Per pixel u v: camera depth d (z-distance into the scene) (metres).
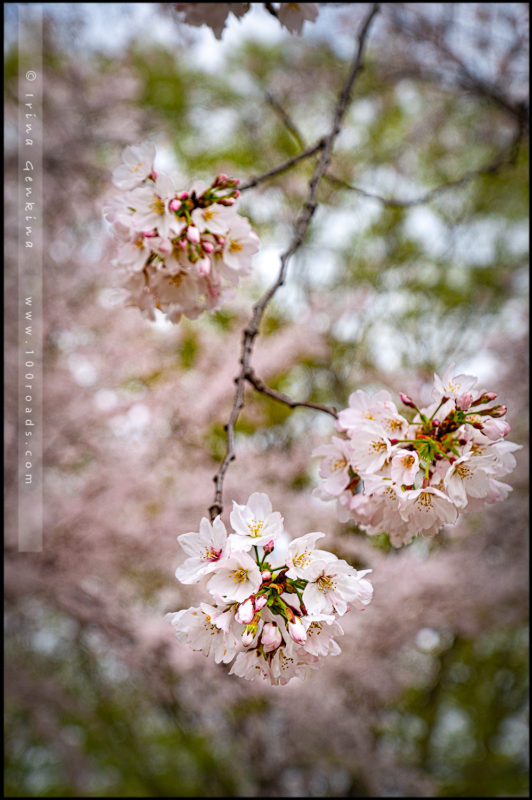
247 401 6.21
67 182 5.86
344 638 5.19
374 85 7.12
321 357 7.34
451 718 8.83
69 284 5.53
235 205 1.72
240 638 1.24
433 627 6.02
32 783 7.33
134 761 7.26
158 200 1.69
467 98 6.36
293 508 5.71
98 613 4.85
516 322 7.27
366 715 6.03
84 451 5.39
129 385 6.09
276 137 7.98
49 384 5.19
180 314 1.92
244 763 6.44
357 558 5.72
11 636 5.91
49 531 4.90
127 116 6.54
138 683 5.68
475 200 8.64
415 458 1.42
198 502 5.35
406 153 8.26
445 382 1.53
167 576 5.23
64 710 5.86
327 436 6.49
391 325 8.20
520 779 7.60
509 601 6.19
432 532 1.49
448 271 8.71
